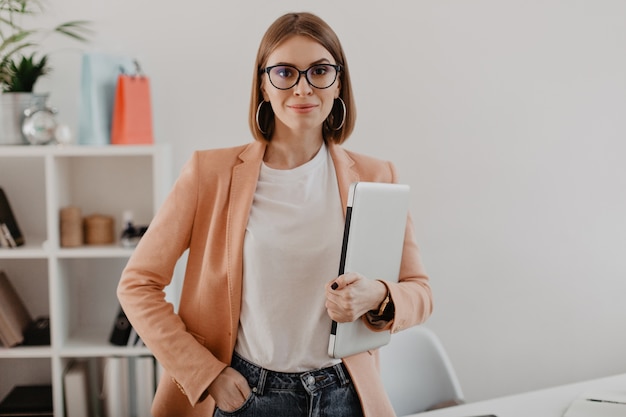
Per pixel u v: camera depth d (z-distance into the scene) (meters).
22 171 2.93
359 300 1.41
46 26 2.85
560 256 3.13
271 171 1.56
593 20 3.01
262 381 1.50
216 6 2.88
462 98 3.01
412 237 1.71
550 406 1.86
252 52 2.91
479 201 3.07
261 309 1.49
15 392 2.90
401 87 2.98
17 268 2.97
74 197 2.95
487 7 2.97
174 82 2.91
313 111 1.47
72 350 2.73
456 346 3.15
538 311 3.16
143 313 1.55
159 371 2.80
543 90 3.03
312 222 1.51
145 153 2.66
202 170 1.58
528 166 3.07
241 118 2.93
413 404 2.21
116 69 2.75
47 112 2.68
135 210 2.97
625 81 3.05
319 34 1.47
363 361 1.56
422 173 3.03
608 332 3.20
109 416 2.79
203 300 1.56
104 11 2.86
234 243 1.52
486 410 1.84
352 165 1.61
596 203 3.12
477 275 3.12
